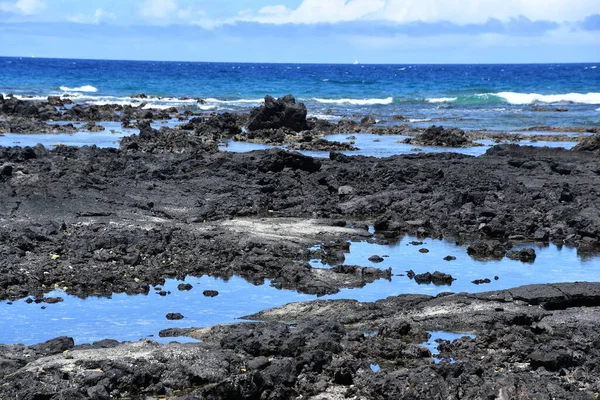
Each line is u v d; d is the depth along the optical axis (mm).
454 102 92625
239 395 13297
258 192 30516
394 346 15383
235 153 37688
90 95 95812
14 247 21672
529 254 23625
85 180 29344
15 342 16078
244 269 21422
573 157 40500
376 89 111188
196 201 28594
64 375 13719
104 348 14938
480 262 23109
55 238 22688
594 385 13836
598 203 29797
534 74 176875
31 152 33938
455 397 13117
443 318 17422
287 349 15023
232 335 15375
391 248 24453
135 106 78188
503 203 29953
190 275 21078
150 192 29312
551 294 18406
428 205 29375
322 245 24109
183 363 14195
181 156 35750
